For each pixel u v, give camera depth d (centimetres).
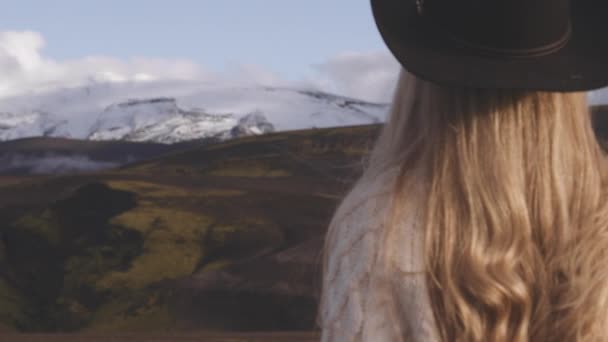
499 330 170
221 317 6397
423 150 184
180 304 6606
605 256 175
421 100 189
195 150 13312
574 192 181
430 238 173
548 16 175
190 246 7675
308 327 6088
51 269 7656
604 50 179
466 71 175
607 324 173
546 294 175
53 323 6944
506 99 181
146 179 10556
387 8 183
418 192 178
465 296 171
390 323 171
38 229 8275
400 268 171
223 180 10762
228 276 6900
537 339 175
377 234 174
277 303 6275
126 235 7888
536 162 179
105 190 8856
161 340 4266
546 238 177
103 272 7469
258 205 8850
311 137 12850
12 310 7106
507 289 169
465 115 181
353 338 171
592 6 185
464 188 176
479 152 178
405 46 178
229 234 7831
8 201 9706
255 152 12600
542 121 181
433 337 169
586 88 173
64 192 9906
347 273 174
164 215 8362
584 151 184
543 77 174
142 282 7181
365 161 200
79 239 8069
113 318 6712
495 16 174
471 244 173
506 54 176
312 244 7331
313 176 10794
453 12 177
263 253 7338
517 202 174
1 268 7688
